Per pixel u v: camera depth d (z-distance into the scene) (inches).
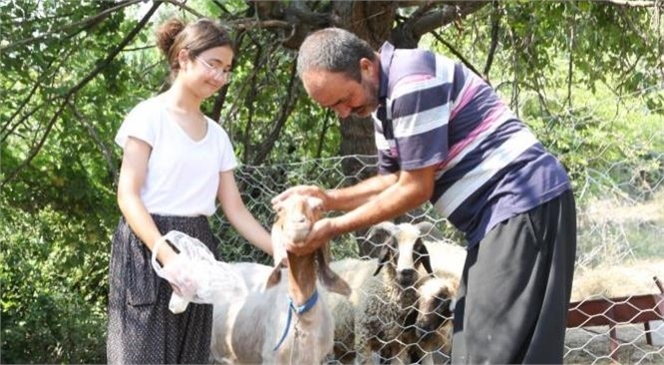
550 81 374.3
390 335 234.1
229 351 187.8
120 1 282.8
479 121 129.0
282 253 149.6
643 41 307.4
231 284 141.7
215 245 150.8
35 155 281.6
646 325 255.8
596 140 265.0
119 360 142.9
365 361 235.5
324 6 316.8
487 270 128.1
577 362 267.1
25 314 322.7
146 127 142.9
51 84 275.9
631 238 261.0
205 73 143.4
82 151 291.6
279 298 174.7
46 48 269.3
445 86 127.1
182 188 144.7
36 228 320.8
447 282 233.1
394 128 127.6
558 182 129.0
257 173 267.4
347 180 292.8
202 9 399.5
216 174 149.0
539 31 323.9
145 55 339.0
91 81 297.6
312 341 155.3
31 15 268.1
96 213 302.8
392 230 231.0
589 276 261.0
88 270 357.4
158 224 143.3
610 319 250.7
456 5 311.1
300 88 334.0
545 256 127.3
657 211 257.4
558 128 319.9
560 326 126.8
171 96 146.6
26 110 300.5
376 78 129.0
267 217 254.1
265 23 278.7
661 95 297.6
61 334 317.1
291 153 347.3
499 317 127.2
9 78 276.1
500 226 127.9
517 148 128.8
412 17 317.4
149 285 142.3
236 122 336.5
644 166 259.4
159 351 142.6
